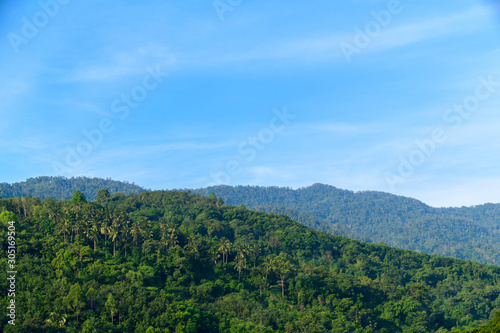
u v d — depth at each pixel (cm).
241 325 17212
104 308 16150
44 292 16012
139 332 15312
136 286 17738
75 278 17600
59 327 14612
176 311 16700
